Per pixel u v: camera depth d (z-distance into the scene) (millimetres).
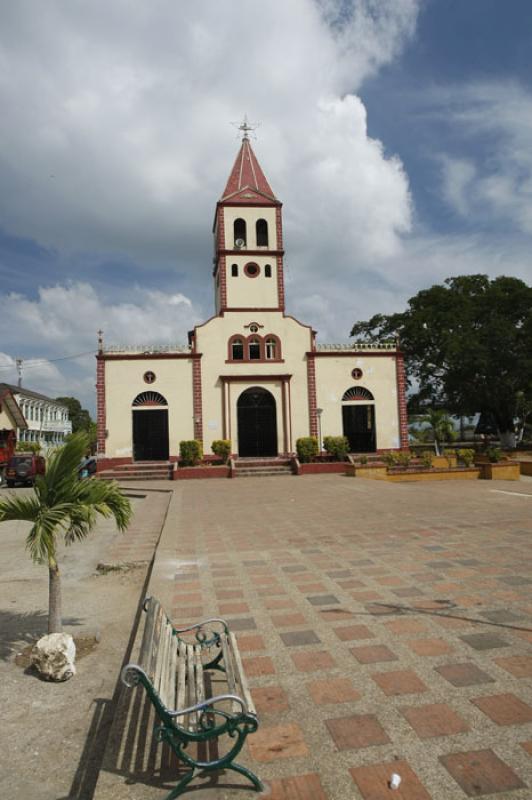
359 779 3082
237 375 27672
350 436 28641
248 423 28047
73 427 74750
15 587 8391
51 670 4930
